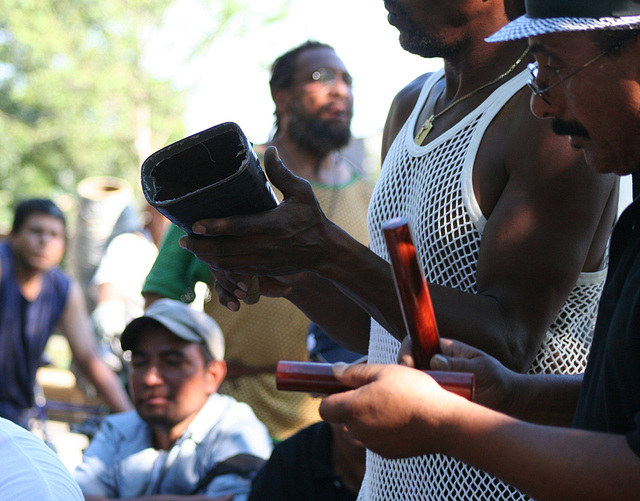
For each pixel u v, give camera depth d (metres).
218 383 2.89
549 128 1.47
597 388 1.18
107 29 21.47
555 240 1.46
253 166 1.29
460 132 1.63
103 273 4.48
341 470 2.41
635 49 1.12
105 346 4.41
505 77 1.62
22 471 1.30
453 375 1.17
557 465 1.02
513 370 1.47
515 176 1.51
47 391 5.12
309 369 1.21
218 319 3.07
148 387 2.79
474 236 1.57
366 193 3.36
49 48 21.02
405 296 1.14
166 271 3.06
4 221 21.08
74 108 21.28
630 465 0.98
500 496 1.53
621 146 1.19
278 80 3.22
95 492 2.80
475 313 1.43
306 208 1.37
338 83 3.16
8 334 3.88
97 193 5.66
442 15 1.60
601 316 1.22
